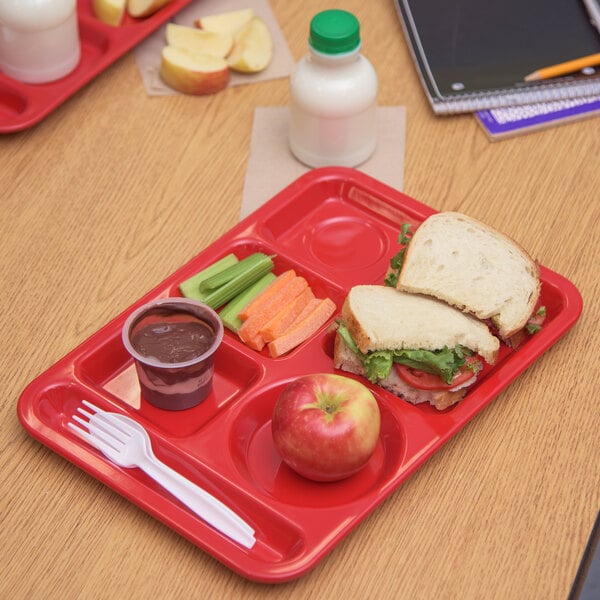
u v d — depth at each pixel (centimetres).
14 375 113
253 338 114
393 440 108
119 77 139
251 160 131
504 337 113
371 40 143
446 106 134
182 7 143
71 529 104
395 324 111
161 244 124
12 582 101
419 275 115
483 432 110
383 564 102
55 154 132
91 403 110
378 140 133
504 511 105
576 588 101
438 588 101
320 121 127
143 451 106
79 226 125
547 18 142
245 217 126
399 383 111
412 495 106
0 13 130
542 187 129
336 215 127
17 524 104
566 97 135
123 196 128
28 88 134
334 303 119
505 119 135
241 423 110
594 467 108
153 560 102
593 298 120
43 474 107
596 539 103
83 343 113
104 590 101
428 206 125
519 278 116
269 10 145
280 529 103
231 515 102
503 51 139
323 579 101
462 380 110
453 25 141
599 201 128
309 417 103
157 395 110
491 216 127
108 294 120
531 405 112
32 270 122
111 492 106
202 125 135
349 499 106
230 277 117
